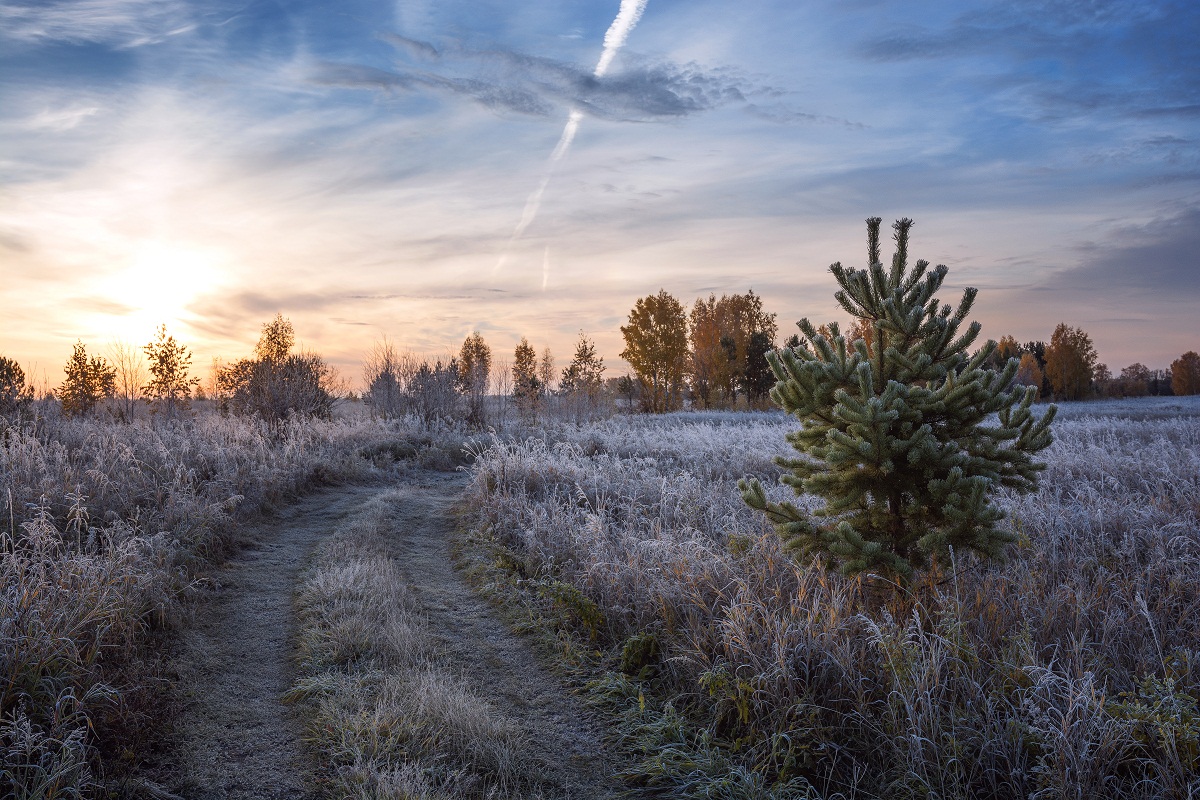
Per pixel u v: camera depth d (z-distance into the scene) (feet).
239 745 15.15
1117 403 165.78
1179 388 262.06
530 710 17.31
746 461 45.91
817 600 17.52
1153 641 16.37
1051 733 12.91
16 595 16.65
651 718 16.60
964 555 20.24
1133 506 27.76
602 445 61.67
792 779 13.65
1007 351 200.54
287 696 17.37
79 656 16.11
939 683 14.76
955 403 16.39
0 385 50.01
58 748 13.28
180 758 14.52
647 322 177.58
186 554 25.02
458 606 24.36
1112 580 20.75
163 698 16.61
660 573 22.58
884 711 14.56
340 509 39.78
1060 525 24.94
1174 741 12.17
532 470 40.22
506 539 31.58
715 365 182.91
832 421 17.79
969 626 16.74
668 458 52.70
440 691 16.97
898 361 16.84
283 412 65.16
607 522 30.14
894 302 16.38
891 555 16.31
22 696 13.94
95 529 23.18
